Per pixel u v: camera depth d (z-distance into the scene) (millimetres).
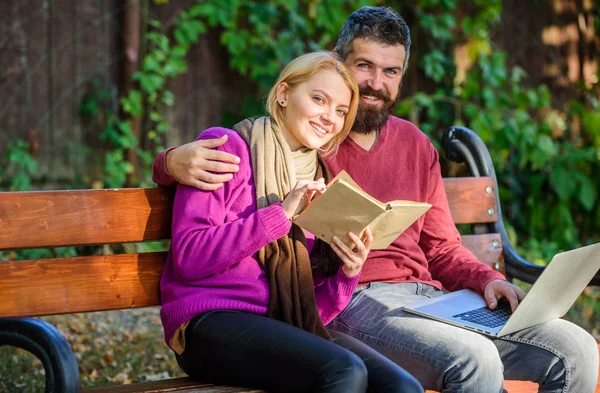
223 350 2695
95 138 6758
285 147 2992
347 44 3379
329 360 2545
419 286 3307
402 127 3480
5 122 6457
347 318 3164
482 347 2852
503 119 7324
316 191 2877
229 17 6898
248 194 2936
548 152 7215
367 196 2674
